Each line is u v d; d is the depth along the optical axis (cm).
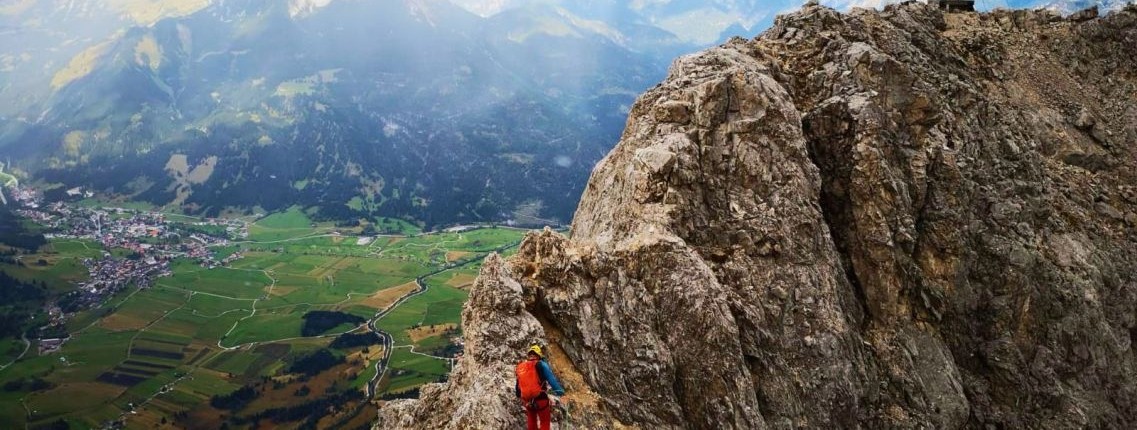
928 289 3709
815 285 3284
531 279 2795
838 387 3156
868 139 3703
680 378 2798
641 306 2823
